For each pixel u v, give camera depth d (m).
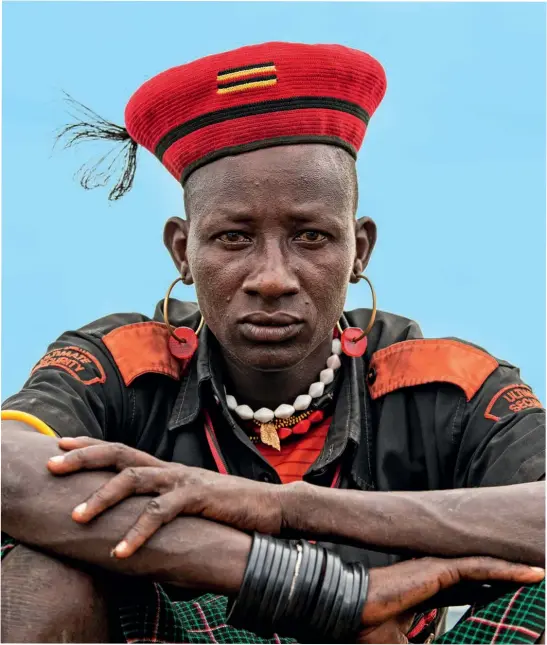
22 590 3.12
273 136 3.86
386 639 3.21
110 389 4.16
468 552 3.29
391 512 3.31
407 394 4.19
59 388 3.97
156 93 4.03
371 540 3.30
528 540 3.29
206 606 3.48
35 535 3.20
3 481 3.25
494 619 3.18
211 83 3.92
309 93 3.90
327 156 3.90
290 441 4.20
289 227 3.80
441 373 4.14
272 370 3.87
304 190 3.80
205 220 3.86
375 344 4.38
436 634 4.15
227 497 3.24
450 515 3.31
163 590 3.60
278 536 3.31
